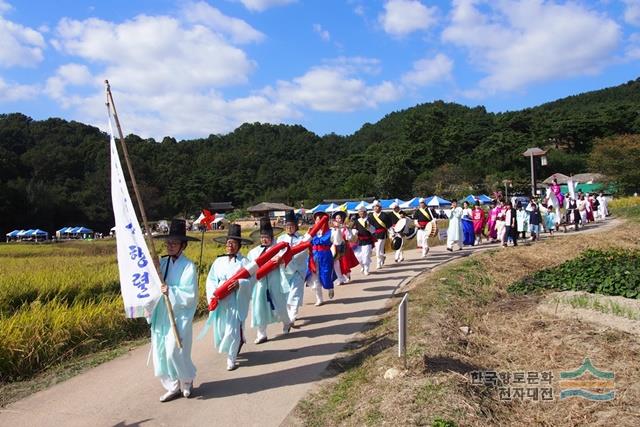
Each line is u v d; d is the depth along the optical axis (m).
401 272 14.56
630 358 6.53
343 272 12.96
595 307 8.81
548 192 26.44
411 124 116.19
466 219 20.44
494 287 11.88
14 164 90.69
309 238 9.02
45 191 79.44
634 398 5.38
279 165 135.50
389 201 63.59
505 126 100.94
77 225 83.75
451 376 5.66
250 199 111.75
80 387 6.58
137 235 5.77
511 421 4.97
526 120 100.69
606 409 5.18
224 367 7.06
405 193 86.94
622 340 7.22
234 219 76.56
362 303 10.73
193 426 5.23
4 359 7.13
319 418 5.32
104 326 9.15
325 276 10.74
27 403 6.09
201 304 11.06
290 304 8.88
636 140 52.44
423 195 78.62
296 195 104.44
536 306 9.39
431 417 4.71
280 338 8.45
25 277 12.18
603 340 7.23
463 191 73.19
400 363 6.19
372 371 6.30
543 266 15.53
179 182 104.00
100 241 46.44
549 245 19.02
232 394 6.05
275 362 7.19
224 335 6.82
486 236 24.25
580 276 11.09
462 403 5.00
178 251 6.06
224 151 155.62
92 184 89.25
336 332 8.61
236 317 6.86
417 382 5.51
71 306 10.73
